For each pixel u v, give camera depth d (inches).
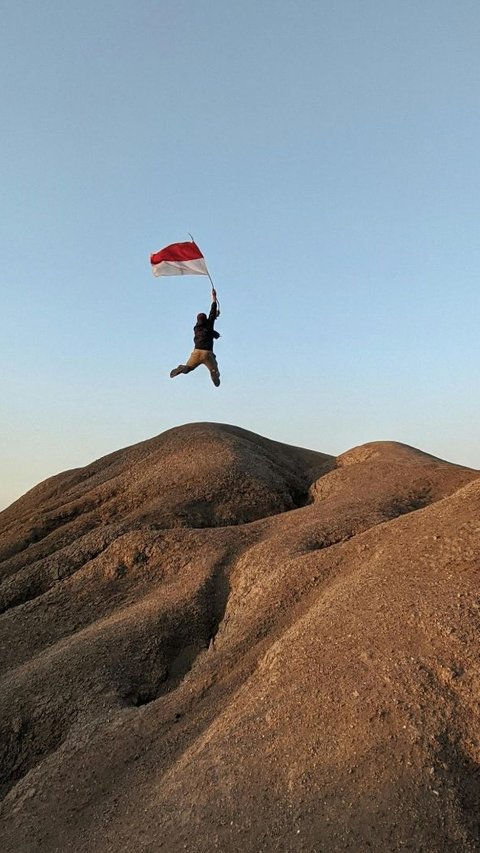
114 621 692.1
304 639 469.4
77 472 1493.6
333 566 600.7
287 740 384.8
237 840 330.6
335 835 317.4
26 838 404.5
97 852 363.9
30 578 908.6
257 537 823.1
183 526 1002.1
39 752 536.7
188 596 693.9
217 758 392.8
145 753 450.0
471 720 359.9
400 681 391.9
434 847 302.5
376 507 830.5
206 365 717.3
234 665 514.6
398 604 457.7
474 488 609.3
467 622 414.9
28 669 634.8
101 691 566.3
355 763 353.4
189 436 1366.9
